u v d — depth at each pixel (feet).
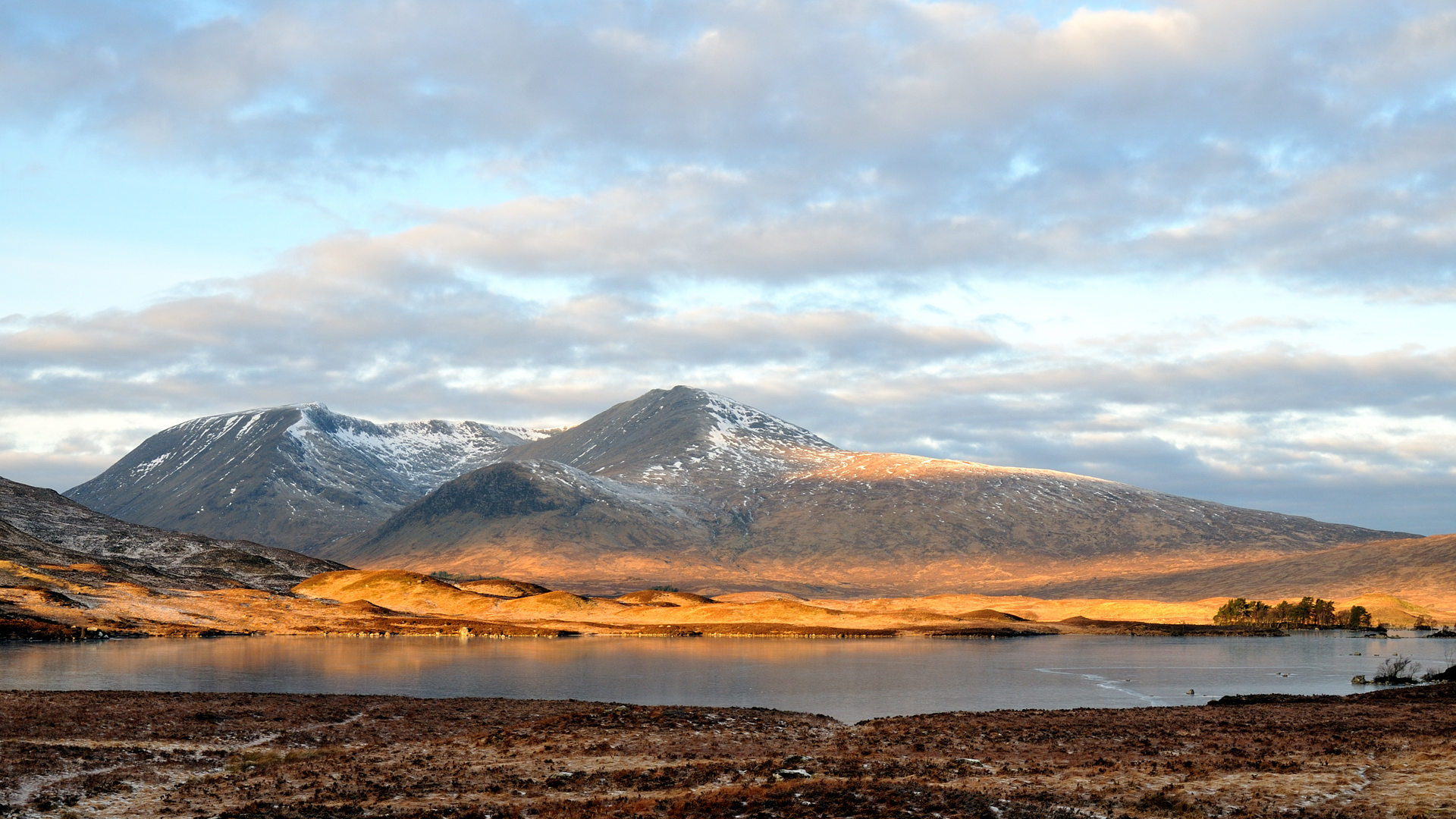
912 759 161.79
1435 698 249.14
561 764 165.78
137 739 191.31
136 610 625.00
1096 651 554.46
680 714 215.31
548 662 439.63
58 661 397.19
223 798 140.67
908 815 115.65
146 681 331.77
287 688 323.16
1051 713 235.20
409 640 585.22
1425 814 110.63
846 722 255.29
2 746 171.73
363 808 133.08
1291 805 119.24
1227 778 136.87
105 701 241.55
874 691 335.47
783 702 302.86
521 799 138.00
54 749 170.91
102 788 144.46
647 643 596.29
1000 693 330.34
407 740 197.57
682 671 402.11
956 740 183.32
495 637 635.25
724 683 357.61
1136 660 488.02
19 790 141.90
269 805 134.72
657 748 180.24
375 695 292.81
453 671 389.19
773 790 128.57
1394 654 529.45
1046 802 126.31
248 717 224.33
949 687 349.41
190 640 540.52
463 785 148.87
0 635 488.02
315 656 450.71
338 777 156.35
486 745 186.29
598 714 211.20
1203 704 294.66
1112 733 190.19
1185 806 121.39
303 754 177.99
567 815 125.70
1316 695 281.13
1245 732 184.75
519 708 248.73
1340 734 174.29
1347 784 128.06
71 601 606.96
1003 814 116.98
